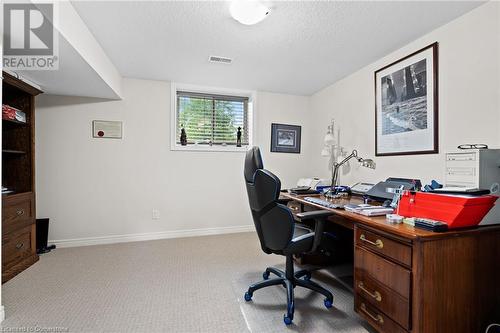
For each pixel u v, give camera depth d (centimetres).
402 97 219
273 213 158
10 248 211
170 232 328
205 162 340
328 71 281
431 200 127
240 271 227
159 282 204
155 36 206
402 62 219
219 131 355
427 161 197
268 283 179
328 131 307
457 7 164
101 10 171
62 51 176
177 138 338
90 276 213
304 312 164
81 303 171
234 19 181
